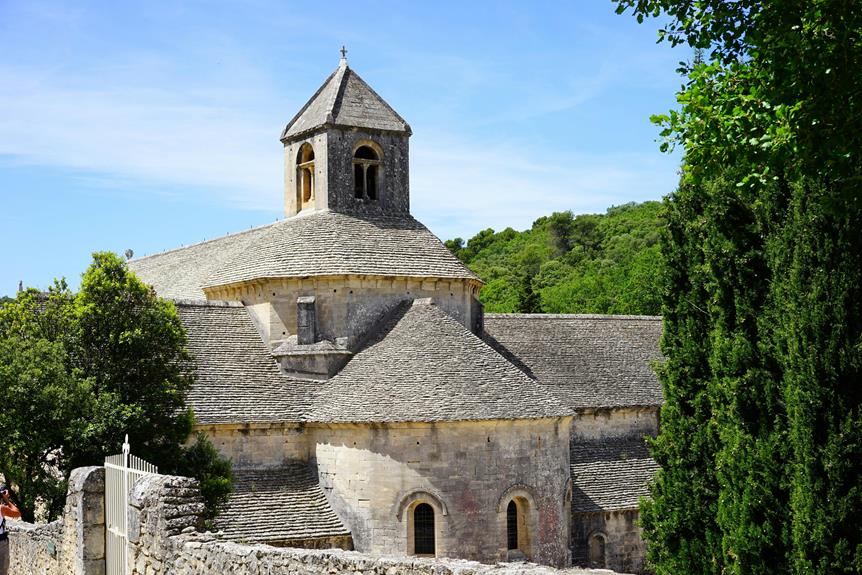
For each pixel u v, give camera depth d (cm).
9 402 2872
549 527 3631
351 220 4328
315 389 3866
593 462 4300
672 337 2772
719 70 2212
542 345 4778
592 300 10062
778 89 1998
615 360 4841
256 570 1805
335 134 4422
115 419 2925
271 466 3700
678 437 2688
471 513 3497
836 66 1877
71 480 2450
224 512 3444
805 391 2153
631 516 4091
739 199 2511
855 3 1858
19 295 3244
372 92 4606
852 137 1894
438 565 1577
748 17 2116
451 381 3606
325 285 4038
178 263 5544
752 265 2450
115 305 3138
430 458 3491
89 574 2309
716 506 2589
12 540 2919
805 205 2238
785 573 2250
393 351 3819
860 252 2158
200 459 3134
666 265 2794
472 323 4412
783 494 2259
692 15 2203
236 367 3888
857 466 2103
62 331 3162
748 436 2328
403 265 4153
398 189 4541
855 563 2066
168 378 3192
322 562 1716
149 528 2066
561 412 3672
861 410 2105
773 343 2344
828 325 2148
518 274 12712
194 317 4072
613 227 13712
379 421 3506
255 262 4250
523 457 3600
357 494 3556
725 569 2420
